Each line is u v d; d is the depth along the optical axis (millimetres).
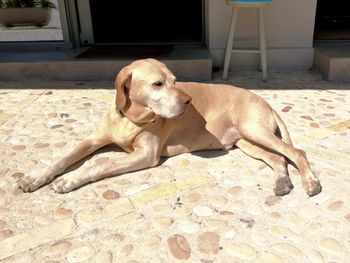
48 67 2230
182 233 945
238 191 1115
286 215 1011
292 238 929
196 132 1301
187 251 888
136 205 1053
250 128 1253
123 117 1189
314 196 1086
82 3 2566
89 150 1277
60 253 887
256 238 928
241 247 898
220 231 952
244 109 1311
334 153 1342
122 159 1178
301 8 2342
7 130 1539
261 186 1141
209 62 2193
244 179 1178
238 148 1369
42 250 897
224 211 1028
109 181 1162
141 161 1190
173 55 2328
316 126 1566
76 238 933
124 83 1116
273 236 935
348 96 1922
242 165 1259
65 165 1198
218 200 1073
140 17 3428
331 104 1812
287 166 1240
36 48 2588
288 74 2342
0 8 2529
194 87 1303
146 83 1089
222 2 2334
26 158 1318
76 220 995
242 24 2369
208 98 1312
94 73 2238
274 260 861
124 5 3391
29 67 2236
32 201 1071
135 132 1184
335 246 901
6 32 2598
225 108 1324
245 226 969
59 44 2586
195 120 1281
